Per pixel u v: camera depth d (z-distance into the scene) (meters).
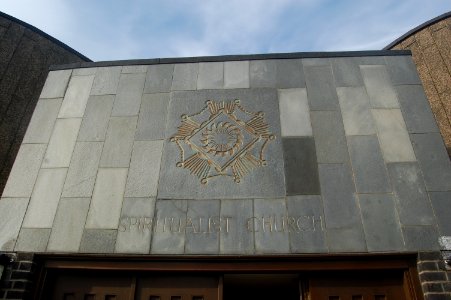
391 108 5.23
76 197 4.80
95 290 4.41
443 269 4.05
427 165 4.73
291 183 4.72
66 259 4.43
